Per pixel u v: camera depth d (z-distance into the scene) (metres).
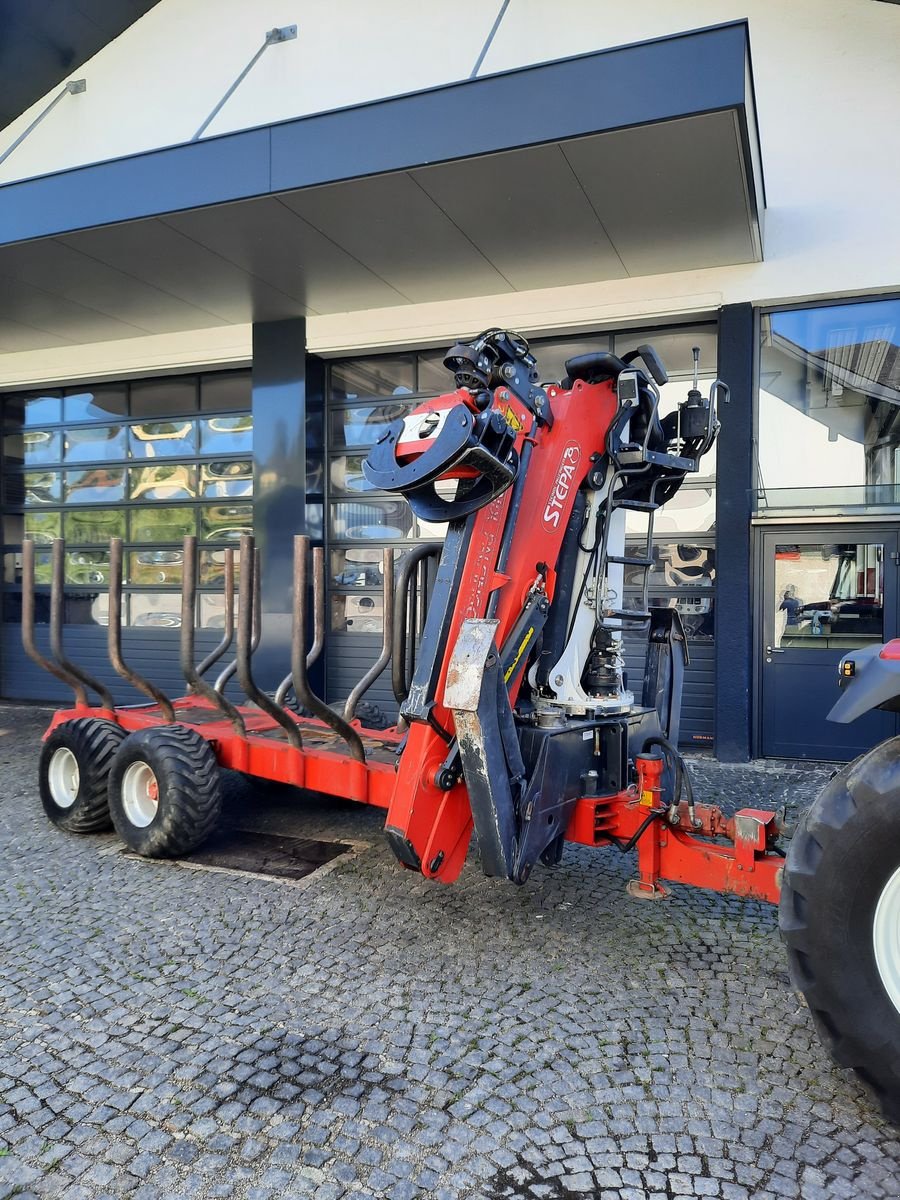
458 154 5.57
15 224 6.95
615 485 3.91
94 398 10.36
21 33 8.87
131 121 9.37
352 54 8.41
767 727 7.22
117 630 4.89
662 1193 2.14
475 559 3.42
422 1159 2.27
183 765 4.48
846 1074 2.64
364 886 4.23
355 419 9.03
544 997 3.12
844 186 6.87
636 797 3.52
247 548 4.27
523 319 7.89
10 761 7.18
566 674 3.73
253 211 6.35
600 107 5.24
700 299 7.25
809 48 6.89
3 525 10.88
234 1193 2.14
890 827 2.21
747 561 7.11
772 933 3.68
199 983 3.23
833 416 7.06
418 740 3.41
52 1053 2.76
